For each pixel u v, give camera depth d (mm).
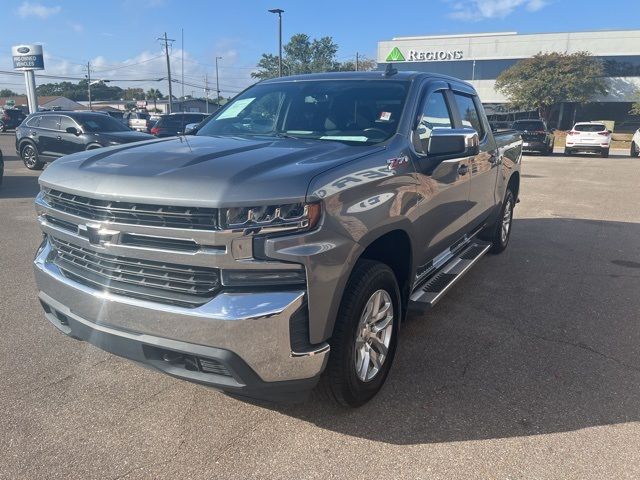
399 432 2965
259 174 2547
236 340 2451
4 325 4301
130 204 2592
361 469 2664
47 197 3102
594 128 25828
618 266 6211
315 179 2580
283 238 2463
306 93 4078
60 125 15297
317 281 2559
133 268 2693
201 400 3266
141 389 3383
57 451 2770
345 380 2902
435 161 3732
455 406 3227
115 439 2879
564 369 3709
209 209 2430
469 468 2674
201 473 2625
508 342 4129
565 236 7773
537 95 43812
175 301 2568
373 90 3902
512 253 6758
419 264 3770
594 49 46188
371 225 2910
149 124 38375
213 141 3430
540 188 13281
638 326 4469
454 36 49594
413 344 4074
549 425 3041
